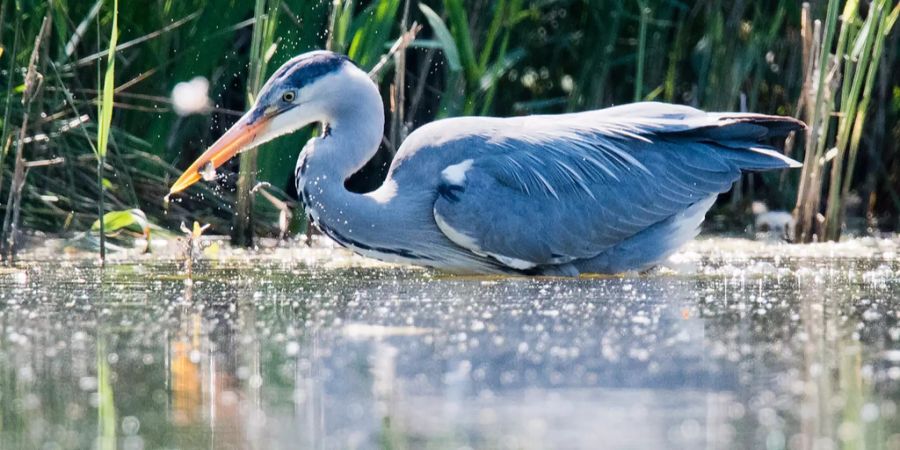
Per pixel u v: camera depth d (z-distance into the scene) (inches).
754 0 646.5
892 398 252.7
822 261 500.4
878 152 660.7
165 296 398.3
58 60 567.2
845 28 563.2
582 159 464.4
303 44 592.7
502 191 456.1
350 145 467.2
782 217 633.0
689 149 472.7
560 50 677.3
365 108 469.1
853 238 597.3
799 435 226.8
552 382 269.1
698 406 248.4
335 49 551.2
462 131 468.1
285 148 600.7
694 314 355.9
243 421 242.1
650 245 471.2
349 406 252.2
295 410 250.4
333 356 298.7
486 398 256.8
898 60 656.4
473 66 583.2
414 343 313.1
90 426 239.6
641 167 466.9
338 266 494.3
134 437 232.2
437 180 459.8
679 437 226.4
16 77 556.4
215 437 232.1
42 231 553.3
